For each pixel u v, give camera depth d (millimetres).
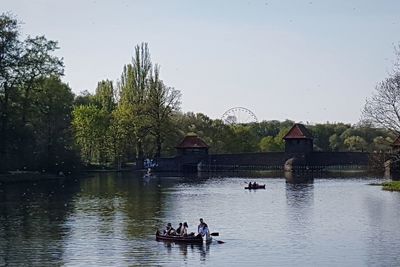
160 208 89125
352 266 52062
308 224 72812
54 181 140500
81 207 90250
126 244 60812
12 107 133125
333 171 192875
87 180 147125
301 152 194625
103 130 187375
